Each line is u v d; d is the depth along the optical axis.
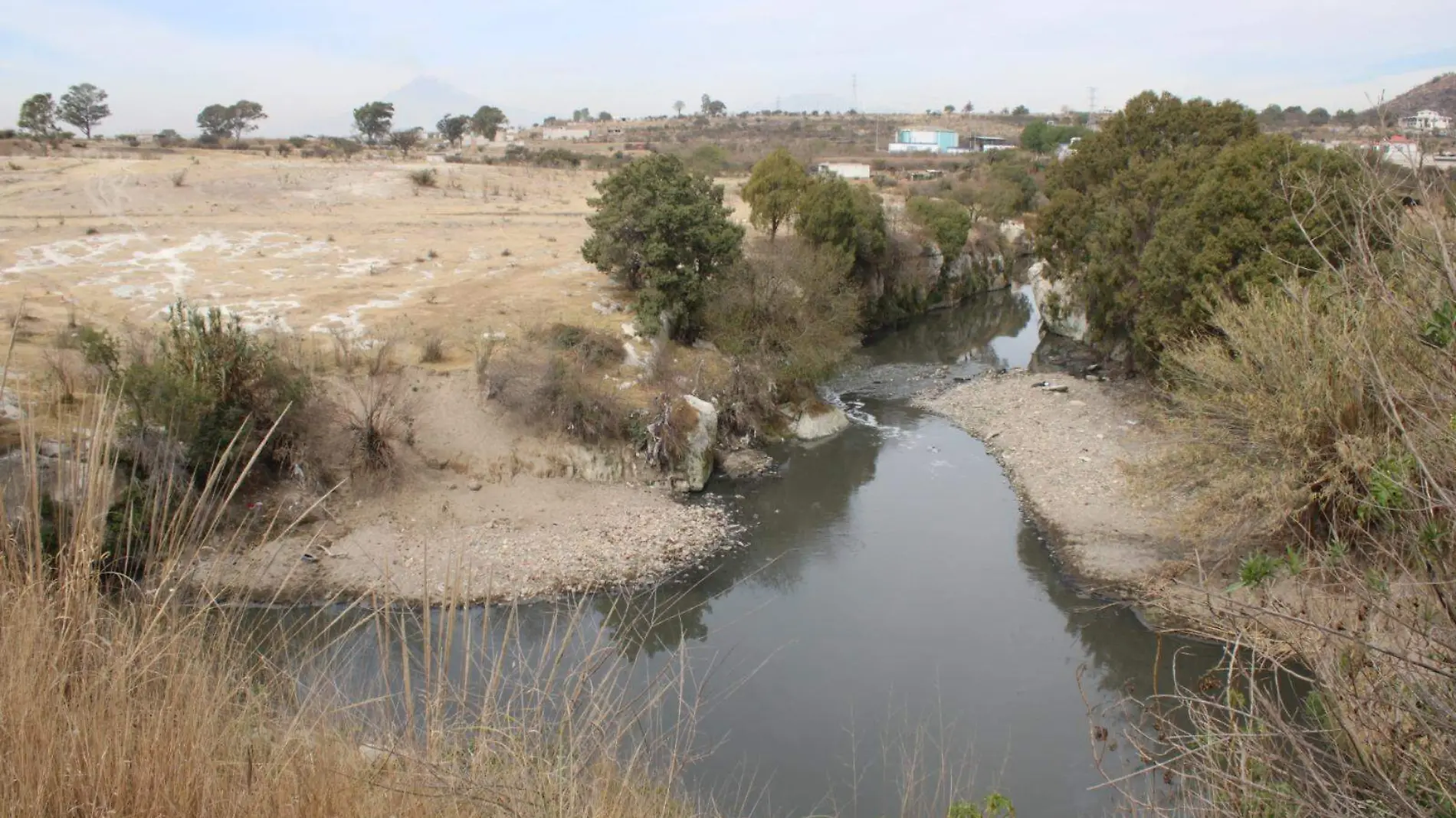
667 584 23.39
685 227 35.56
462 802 4.50
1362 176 4.90
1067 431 35.03
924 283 61.38
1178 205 35.47
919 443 35.34
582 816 4.60
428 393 30.36
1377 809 3.78
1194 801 4.98
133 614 4.62
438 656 5.37
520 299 39.03
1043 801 14.68
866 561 25.00
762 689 17.95
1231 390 21.02
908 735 16.53
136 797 3.99
